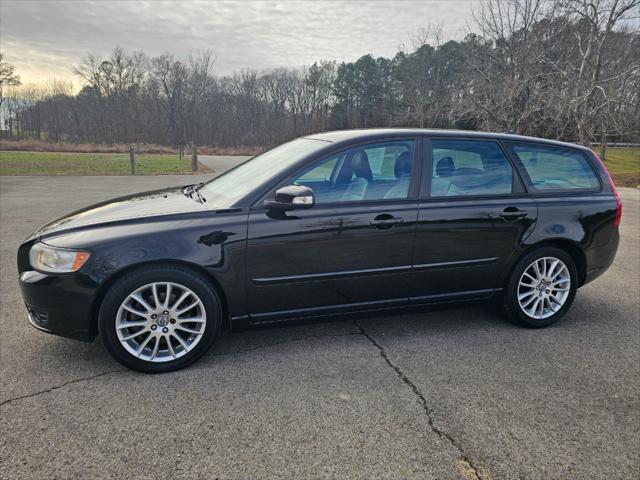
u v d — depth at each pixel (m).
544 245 3.69
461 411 2.52
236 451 2.16
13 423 2.32
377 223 3.14
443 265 3.38
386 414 2.47
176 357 2.88
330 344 3.32
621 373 2.99
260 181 3.14
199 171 20.50
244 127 67.00
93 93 60.72
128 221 2.90
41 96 59.91
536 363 3.10
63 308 2.73
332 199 3.12
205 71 63.66
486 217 3.42
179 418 2.40
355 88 70.06
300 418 2.42
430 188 3.34
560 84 19.84
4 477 1.95
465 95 23.19
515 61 21.16
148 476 1.98
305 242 3.02
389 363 3.05
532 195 3.62
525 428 2.38
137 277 2.76
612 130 20.73
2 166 19.86
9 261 5.21
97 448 2.15
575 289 3.80
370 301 3.30
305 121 70.06
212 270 2.87
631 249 6.57
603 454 2.21
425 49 42.16
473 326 3.72
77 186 13.21
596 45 19.08
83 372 2.85
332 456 2.14
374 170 3.26
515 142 3.70
